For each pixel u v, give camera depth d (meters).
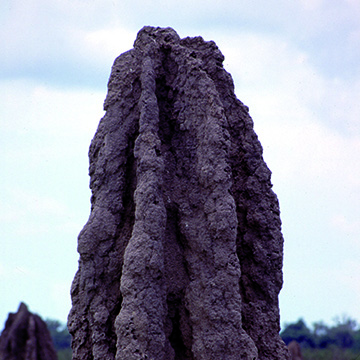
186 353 13.47
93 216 13.91
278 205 15.04
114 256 13.76
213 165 13.53
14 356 27.33
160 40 15.09
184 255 13.66
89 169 14.63
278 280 14.71
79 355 13.74
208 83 14.02
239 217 14.88
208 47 15.29
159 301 13.02
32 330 27.62
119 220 13.93
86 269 13.75
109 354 13.38
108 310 13.57
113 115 14.36
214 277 13.20
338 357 53.41
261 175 14.95
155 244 13.04
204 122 13.91
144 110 13.88
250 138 15.12
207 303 13.12
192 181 13.84
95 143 14.49
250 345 13.05
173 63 14.72
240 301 13.15
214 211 13.35
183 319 13.50
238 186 14.98
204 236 13.41
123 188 14.07
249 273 14.72
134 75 14.56
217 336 12.97
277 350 14.31
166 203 13.89
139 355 12.64
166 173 14.10
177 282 13.59
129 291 12.88
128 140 14.26
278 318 14.60
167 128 14.45
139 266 12.88
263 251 14.66
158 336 12.86
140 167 13.48
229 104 15.16
